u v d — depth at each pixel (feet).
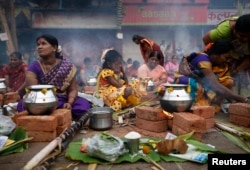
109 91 14.33
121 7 53.26
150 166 7.23
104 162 7.35
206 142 9.25
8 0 39.68
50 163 7.14
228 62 13.62
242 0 55.52
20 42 52.70
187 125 9.07
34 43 53.31
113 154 7.32
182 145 7.70
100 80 14.88
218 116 12.98
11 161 7.74
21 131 9.03
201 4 55.77
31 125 9.42
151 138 9.45
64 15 53.67
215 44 13.03
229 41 13.19
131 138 7.74
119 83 14.60
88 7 54.29
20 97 16.01
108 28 54.90
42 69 11.80
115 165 7.30
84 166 7.28
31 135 9.45
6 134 9.29
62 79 11.93
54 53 11.83
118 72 15.12
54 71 11.80
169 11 55.98
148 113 10.46
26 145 8.79
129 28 56.34
